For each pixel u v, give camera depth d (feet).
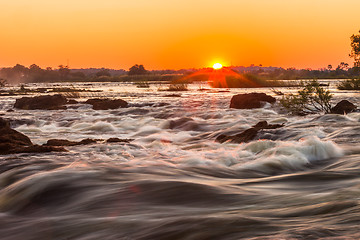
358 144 33.06
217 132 48.06
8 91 193.57
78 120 71.51
